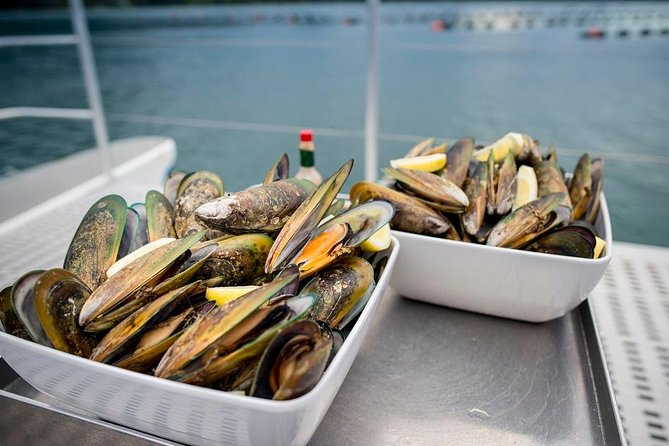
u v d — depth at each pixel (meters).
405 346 0.63
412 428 0.51
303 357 0.39
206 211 0.53
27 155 7.27
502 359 0.61
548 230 0.65
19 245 1.06
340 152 4.66
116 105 11.52
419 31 18.67
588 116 9.90
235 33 19.27
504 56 14.68
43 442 0.47
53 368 0.43
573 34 16.41
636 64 13.28
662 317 0.83
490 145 0.83
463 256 0.63
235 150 5.99
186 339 0.41
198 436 0.44
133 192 1.25
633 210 5.58
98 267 0.54
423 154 0.83
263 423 0.38
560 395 0.55
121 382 0.40
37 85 12.74
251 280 0.55
